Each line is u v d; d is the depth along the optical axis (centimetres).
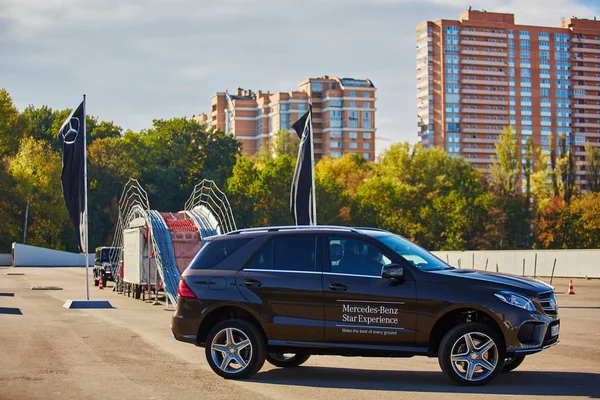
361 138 18462
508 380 1072
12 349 1423
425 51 19750
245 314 1125
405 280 1038
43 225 9006
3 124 9612
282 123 18500
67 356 1331
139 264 2875
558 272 4669
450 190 11325
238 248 1132
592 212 9956
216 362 1107
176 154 11594
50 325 1881
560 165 11550
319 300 1065
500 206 11019
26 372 1153
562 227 10131
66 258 8344
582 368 1189
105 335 1667
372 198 10688
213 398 948
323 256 1085
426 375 1134
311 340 1067
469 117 19700
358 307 1047
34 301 2775
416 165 11694
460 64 19700
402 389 1009
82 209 2453
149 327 1847
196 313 1120
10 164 9269
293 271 1088
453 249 10088
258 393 983
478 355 1012
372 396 957
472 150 19725
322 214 10188
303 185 2923
